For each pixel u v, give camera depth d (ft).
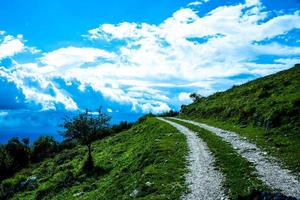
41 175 244.63
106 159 206.18
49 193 183.42
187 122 229.86
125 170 146.61
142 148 176.86
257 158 110.83
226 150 125.39
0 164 330.13
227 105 217.56
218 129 175.83
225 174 98.68
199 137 159.02
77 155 279.49
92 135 212.64
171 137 167.22
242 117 176.86
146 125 264.52
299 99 147.43
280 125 140.97
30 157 371.76
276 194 71.67
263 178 91.09
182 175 102.89
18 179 246.68
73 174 204.03
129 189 106.32
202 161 115.24
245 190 83.46
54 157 334.44
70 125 212.02
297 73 221.87
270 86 206.90
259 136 139.33
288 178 89.86
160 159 126.93
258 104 177.17
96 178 177.37
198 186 91.66
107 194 117.19
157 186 97.25
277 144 122.01
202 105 271.28
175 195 87.61
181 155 126.00
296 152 111.45
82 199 132.16
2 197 219.41
